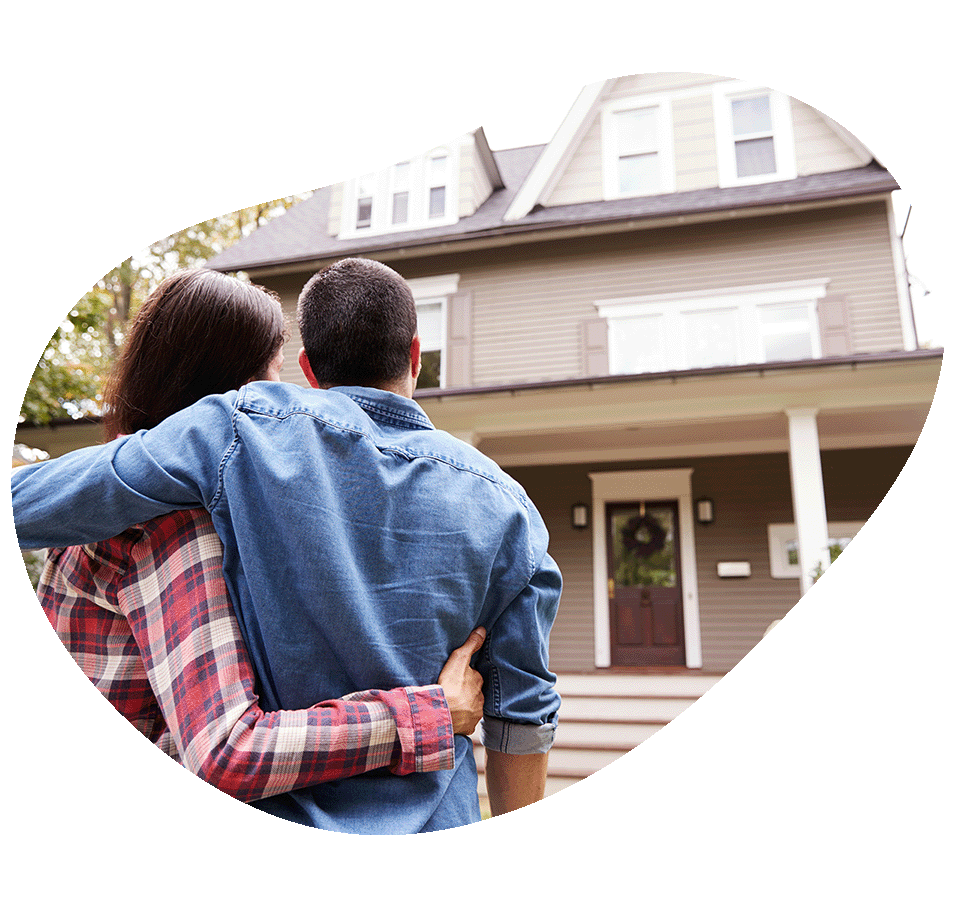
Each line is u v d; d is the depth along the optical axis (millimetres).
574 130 8898
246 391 873
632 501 8062
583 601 7844
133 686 897
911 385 5727
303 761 730
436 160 9633
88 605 904
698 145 8578
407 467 875
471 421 6621
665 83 8828
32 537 822
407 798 814
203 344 1003
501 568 924
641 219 7895
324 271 1027
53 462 851
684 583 7621
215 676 746
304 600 781
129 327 1050
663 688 6125
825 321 7457
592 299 8250
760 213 7656
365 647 793
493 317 8516
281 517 787
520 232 8289
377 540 828
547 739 963
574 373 8102
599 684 6195
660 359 7926
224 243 11648
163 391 1013
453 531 867
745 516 7625
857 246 7590
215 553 812
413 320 1024
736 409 6062
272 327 1054
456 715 834
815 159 8156
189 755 731
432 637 843
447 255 8820
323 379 1006
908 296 7324
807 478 5770
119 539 874
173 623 787
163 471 797
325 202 10859
